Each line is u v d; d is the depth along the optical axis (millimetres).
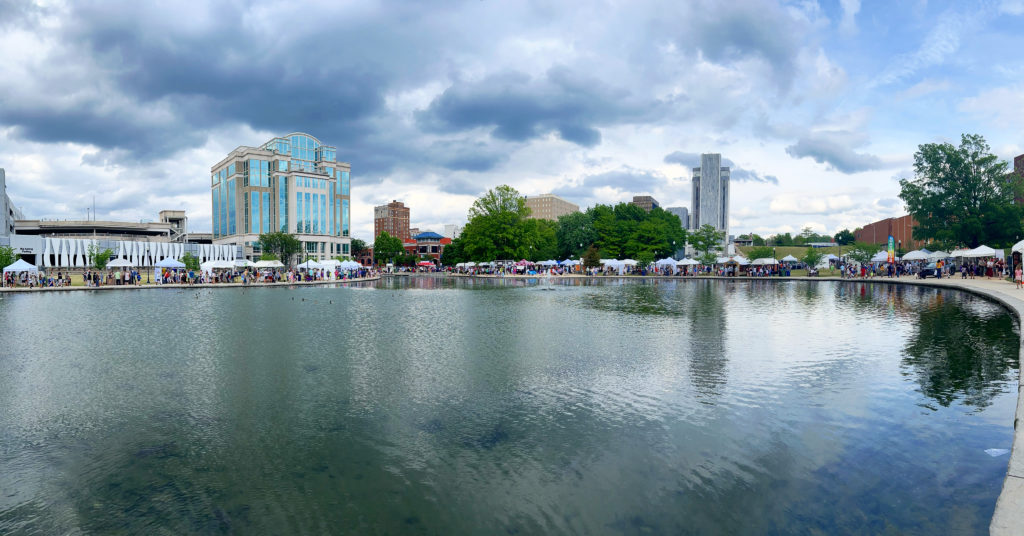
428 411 10539
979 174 56312
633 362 14766
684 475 7629
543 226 108438
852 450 8383
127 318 25609
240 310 29625
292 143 155250
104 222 138625
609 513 6629
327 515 6660
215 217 167875
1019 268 37781
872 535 6043
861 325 21359
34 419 10125
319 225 152125
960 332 18812
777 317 24578
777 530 6188
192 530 6344
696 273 81000
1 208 81188
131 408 10773
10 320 24688
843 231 195875
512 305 32594
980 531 6078
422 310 29453
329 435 9289
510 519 6535
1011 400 10656
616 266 87000
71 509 6855
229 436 9258
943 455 8117
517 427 9617
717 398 11211
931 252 56812
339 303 34562
